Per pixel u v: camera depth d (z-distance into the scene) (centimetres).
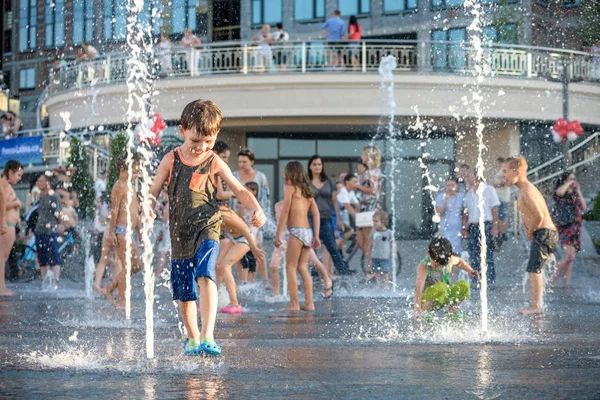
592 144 2759
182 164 530
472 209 1430
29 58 4603
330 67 2856
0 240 1261
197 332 538
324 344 611
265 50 2870
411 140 3253
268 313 928
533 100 2898
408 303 1076
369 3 3572
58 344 611
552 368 478
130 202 957
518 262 2038
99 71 2992
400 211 3253
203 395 393
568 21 3158
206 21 3525
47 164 2764
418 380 436
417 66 2856
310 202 985
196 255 525
